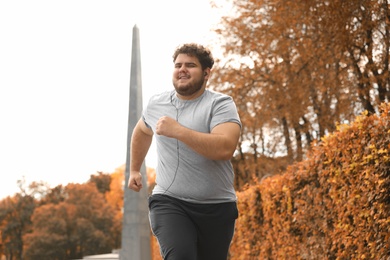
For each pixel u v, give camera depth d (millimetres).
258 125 21812
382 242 5934
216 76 22000
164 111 4996
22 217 94125
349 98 16531
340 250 7082
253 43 19688
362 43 14250
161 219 4852
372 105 15094
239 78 21609
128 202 19016
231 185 4988
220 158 4570
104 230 91625
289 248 9000
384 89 14492
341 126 6750
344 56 15383
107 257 38438
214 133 4688
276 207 9680
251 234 11383
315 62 16984
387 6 13336
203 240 4973
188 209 4875
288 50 18406
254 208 10883
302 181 8383
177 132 4500
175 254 4633
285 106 19312
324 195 7418
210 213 4887
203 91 4938
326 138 7160
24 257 88125
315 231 7969
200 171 4816
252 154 24859
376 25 13602
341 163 6762
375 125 5957
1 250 93625
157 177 5078
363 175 6148
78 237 88562
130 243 18828
